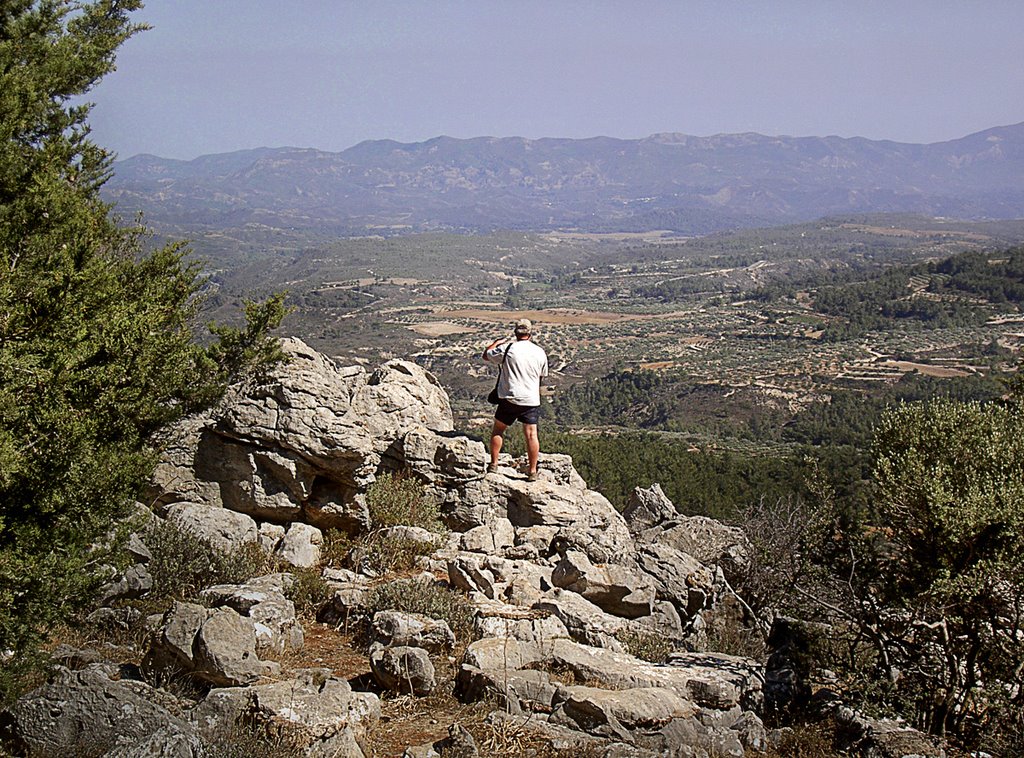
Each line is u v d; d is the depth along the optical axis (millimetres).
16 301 8352
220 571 10445
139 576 9695
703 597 12961
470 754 7109
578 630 10398
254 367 12672
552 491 14250
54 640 8562
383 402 15430
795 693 10242
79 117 13219
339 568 11883
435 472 14227
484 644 8977
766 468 38594
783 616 12344
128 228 13594
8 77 11180
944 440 10375
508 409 14375
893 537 10695
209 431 12898
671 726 8094
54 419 7371
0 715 6852
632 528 17906
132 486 8102
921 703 10180
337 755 6773
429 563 12031
